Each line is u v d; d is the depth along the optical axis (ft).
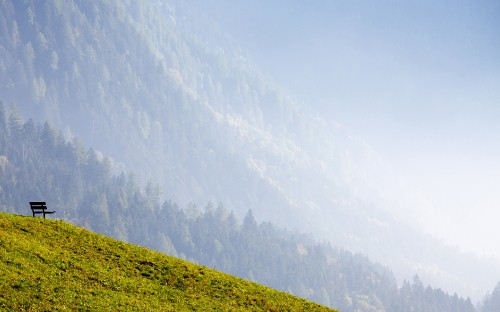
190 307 161.89
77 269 161.48
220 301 174.50
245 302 180.24
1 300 130.21
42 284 143.33
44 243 172.65
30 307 131.75
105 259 178.19
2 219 179.52
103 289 153.89
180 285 177.78
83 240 187.52
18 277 142.00
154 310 150.10
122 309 144.77
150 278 175.73
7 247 157.28
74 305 138.82
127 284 163.02
